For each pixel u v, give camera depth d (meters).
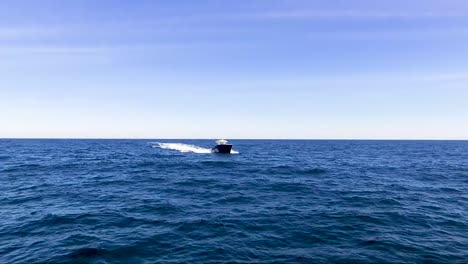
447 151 85.44
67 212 16.05
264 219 14.91
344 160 52.38
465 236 12.72
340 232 13.05
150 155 60.22
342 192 21.97
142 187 23.81
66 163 43.03
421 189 23.64
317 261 10.12
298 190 22.70
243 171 34.00
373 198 19.91
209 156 57.12
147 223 14.16
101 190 22.50
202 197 20.11
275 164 42.66
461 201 19.34
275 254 10.69
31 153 65.62
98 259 10.18
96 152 71.56
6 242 11.73
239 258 10.34
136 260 10.15
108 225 13.83
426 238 12.41
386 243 11.77
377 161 50.50
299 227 13.69
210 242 11.77
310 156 62.56
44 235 12.50
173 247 11.26
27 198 19.64
